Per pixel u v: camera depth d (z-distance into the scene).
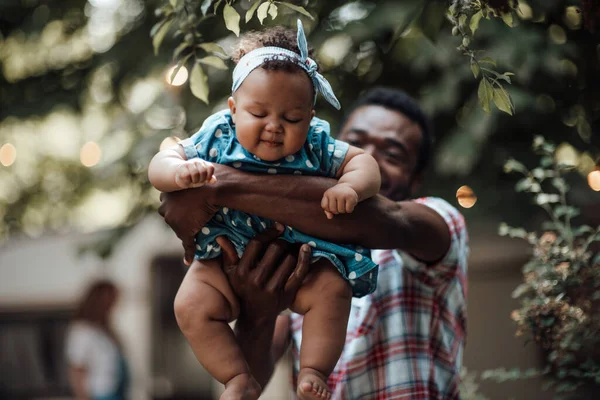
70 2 6.00
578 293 2.67
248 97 2.00
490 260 7.29
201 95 2.56
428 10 3.82
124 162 5.07
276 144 2.01
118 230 5.42
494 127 4.50
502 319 7.28
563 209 2.88
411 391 2.47
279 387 8.49
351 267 2.17
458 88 4.54
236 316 2.21
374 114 2.80
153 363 9.59
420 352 2.52
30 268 9.78
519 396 6.92
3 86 6.25
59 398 10.16
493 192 4.94
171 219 2.11
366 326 2.54
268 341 2.28
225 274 2.17
